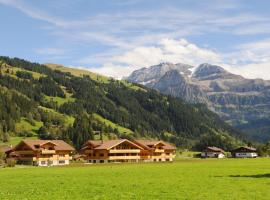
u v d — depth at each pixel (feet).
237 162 489.67
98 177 259.39
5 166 475.72
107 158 630.74
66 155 643.45
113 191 181.06
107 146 635.25
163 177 253.03
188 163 474.49
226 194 168.14
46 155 616.80
